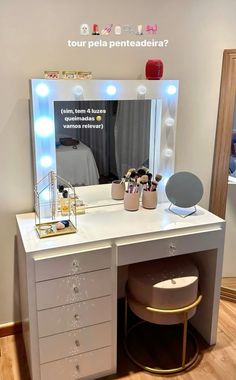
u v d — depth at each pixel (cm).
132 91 200
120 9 197
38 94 180
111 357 191
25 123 195
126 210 208
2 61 183
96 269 174
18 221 193
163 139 215
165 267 201
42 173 193
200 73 225
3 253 210
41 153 190
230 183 249
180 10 209
